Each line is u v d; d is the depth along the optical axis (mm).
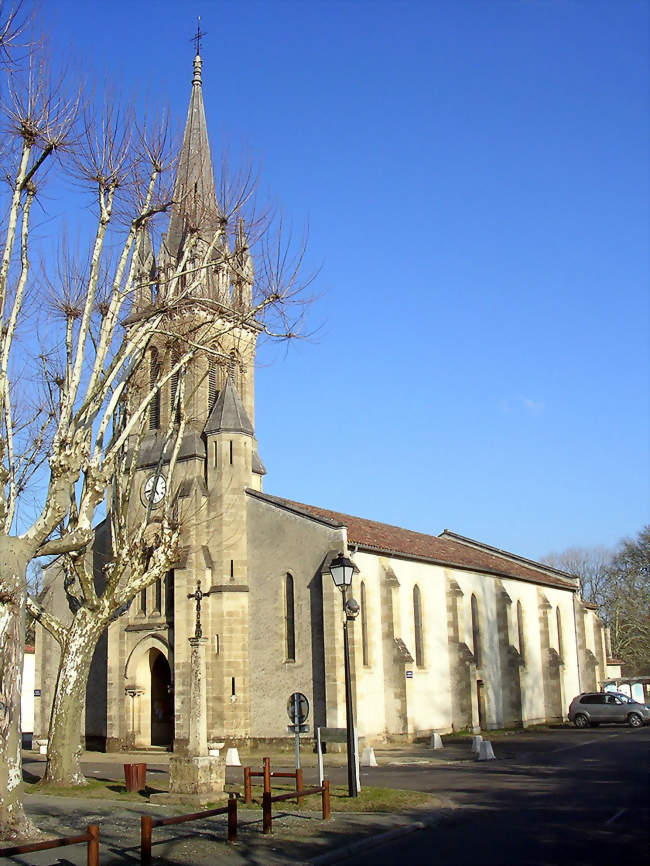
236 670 38344
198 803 20812
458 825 17859
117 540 26953
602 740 40531
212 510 40562
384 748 37812
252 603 39406
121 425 27453
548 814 18781
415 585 45062
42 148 19328
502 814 19062
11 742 16359
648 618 88125
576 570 102812
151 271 26797
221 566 39531
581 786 23391
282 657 38125
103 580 43438
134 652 40750
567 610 64938
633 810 18938
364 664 39469
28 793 23281
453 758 33031
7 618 16531
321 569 37844
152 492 28641
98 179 20938
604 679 67688
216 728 37719
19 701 16688
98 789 23984
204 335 28312
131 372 23859
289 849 15203
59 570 46281
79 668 25547
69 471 18500
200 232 25797
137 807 20516
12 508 20781
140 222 22000
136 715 40281
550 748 36625
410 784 25031
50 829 17359
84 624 25766
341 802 20672
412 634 43844
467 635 49562
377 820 18188
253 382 46562
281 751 37000
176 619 38812
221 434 41031
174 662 38688
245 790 20250
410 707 40094
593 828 16781
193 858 14438
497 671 52156
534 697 56656
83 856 14633
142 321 22719
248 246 26078
